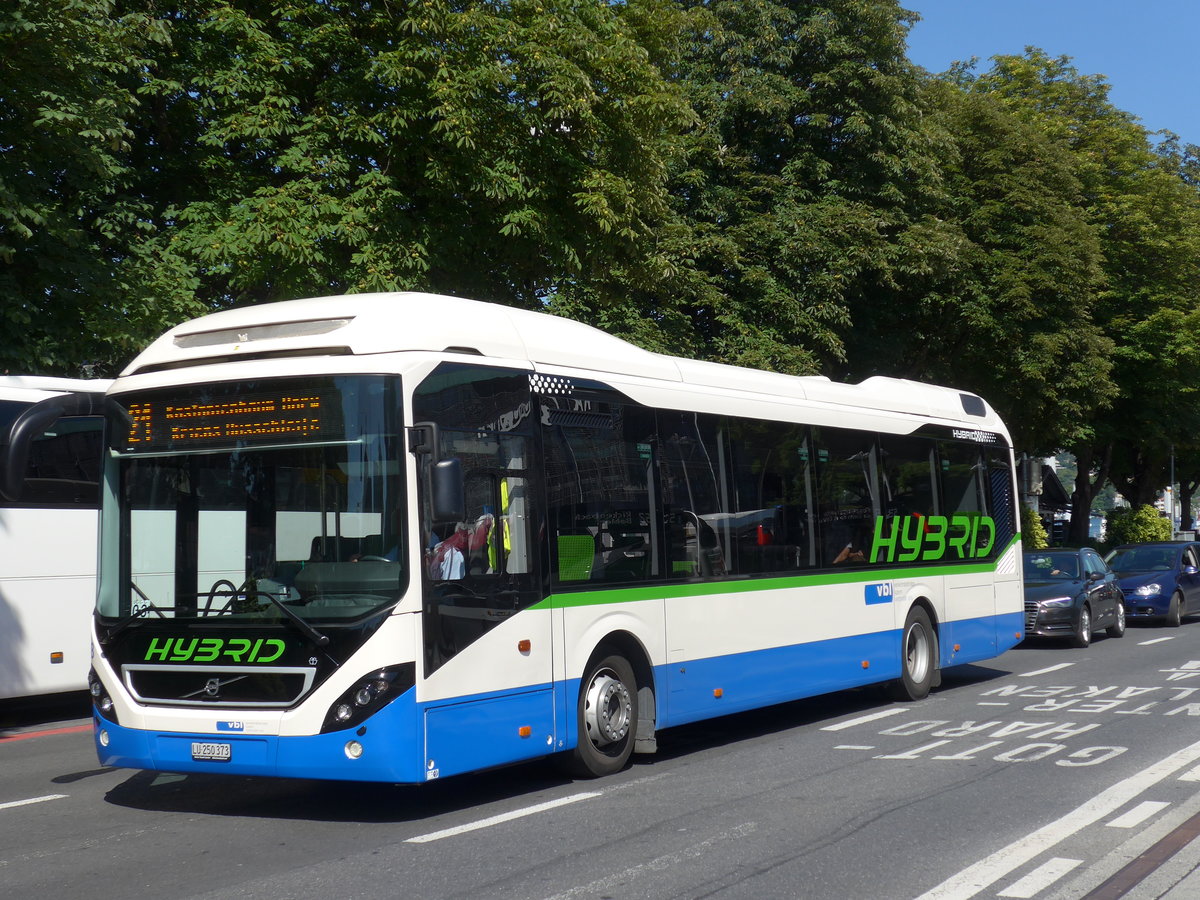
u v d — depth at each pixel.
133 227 17.53
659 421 10.01
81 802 8.54
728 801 8.30
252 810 8.22
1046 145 31.45
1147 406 42.38
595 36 18.28
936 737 11.02
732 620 10.55
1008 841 7.13
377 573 7.38
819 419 12.21
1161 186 39.53
